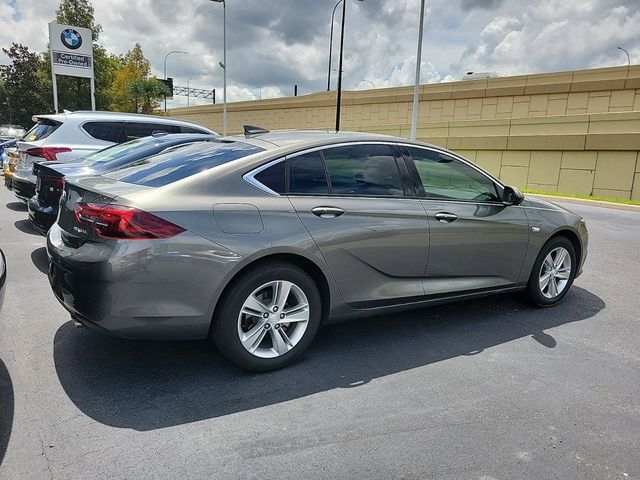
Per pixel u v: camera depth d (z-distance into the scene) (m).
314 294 3.41
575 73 24.50
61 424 2.69
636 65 22.56
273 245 3.13
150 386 3.13
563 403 3.12
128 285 2.81
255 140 3.69
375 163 3.78
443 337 4.11
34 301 4.51
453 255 4.07
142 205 2.87
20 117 34.19
